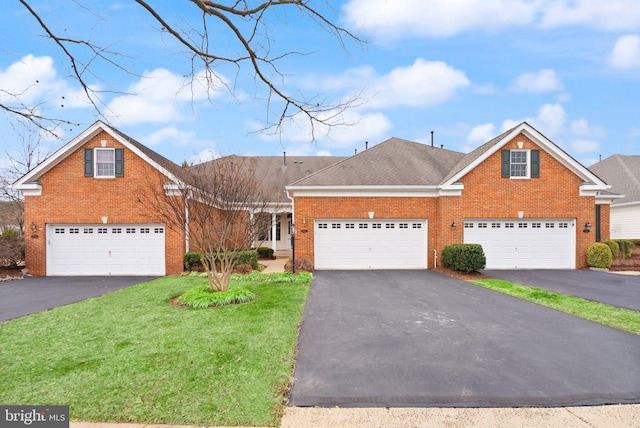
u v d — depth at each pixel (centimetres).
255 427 336
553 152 1456
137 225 1413
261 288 1014
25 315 736
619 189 2130
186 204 1007
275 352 507
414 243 1496
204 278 1240
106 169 1411
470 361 488
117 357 489
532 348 538
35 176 1402
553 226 1476
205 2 352
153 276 1366
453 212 1448
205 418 346
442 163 1689
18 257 1403
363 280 1194
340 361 489
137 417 347
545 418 352
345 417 352
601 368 466
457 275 1280
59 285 1155
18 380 421
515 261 1462
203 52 421
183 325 641
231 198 955
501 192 1455
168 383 413
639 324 662
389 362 486
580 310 766
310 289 1027
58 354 502
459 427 337
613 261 1494
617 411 366
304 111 464
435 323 672
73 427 331
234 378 427
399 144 1866
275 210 1644
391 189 1477
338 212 1480
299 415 356
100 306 812
